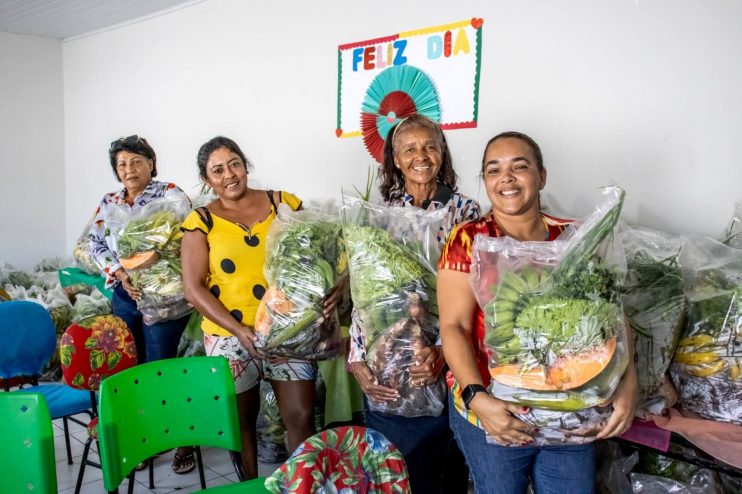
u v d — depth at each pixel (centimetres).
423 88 329
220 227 231
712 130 244
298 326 204
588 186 277
